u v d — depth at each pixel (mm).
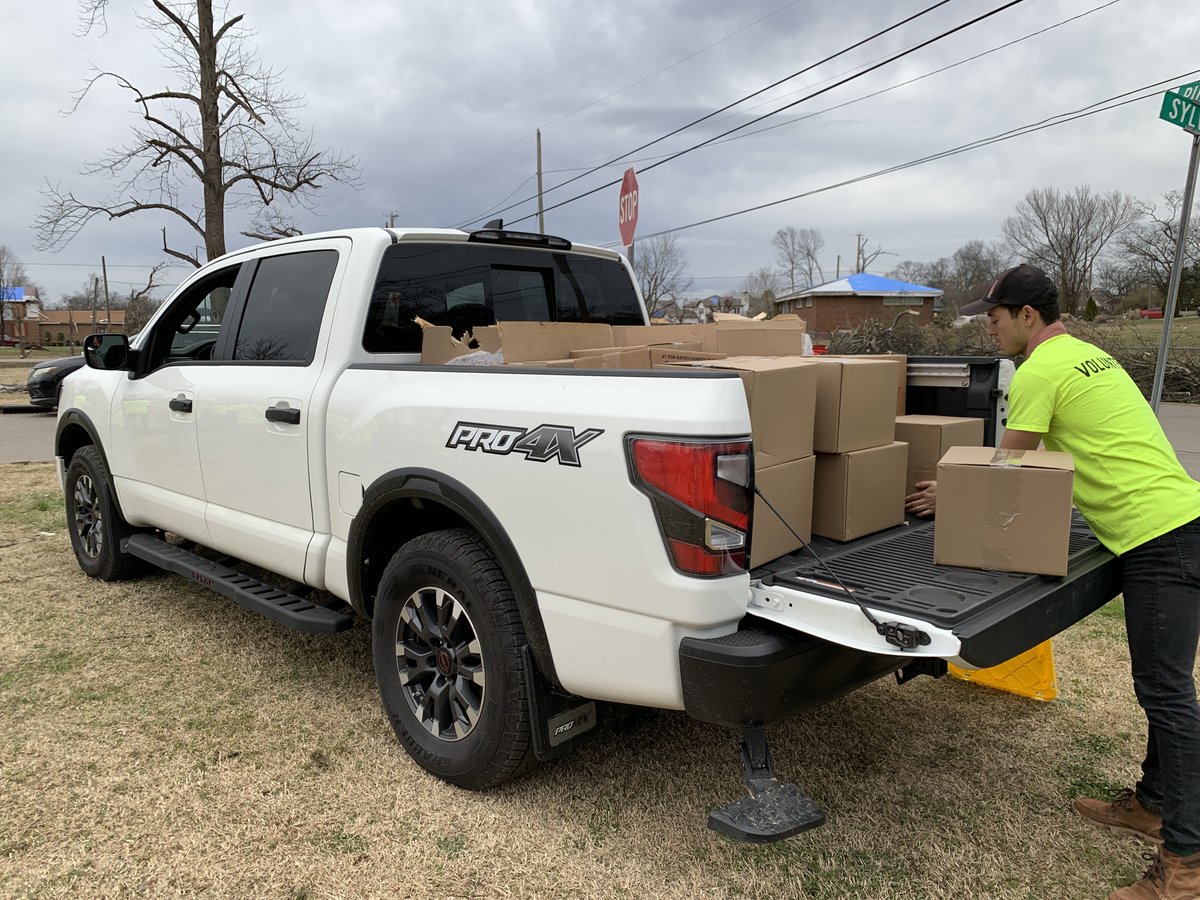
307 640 4418
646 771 3145
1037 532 2375
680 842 2727
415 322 3652
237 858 2635
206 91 12094
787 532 2678
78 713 3588
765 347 3555
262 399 3689
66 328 86625
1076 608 2500
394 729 3199
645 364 2998
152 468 4570
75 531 5551
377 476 3129
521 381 2715
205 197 12336
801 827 2146
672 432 2275
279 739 3377
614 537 2381
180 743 3338
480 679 2863
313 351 3566
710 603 2262
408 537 3398
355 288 3473
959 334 20156
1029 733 3502
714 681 2240
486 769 2854
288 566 3648
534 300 4219
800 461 2717
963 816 2908
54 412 17344
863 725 3568
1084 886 2555
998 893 2518
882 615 2117
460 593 2863
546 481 2535
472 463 2752
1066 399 2617
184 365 4332
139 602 5000
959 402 3615
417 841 2723
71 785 3029
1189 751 2404
